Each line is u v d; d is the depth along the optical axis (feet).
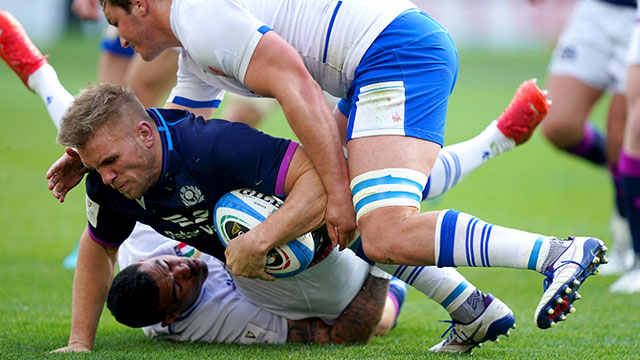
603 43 64.64
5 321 44.06
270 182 32.91
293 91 32.50
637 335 41.14
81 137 31.58
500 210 85.25
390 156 32.78
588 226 75.56
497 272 61.11
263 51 32.99
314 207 32.78
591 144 68.90
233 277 39.09
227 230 33.35
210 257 40.55
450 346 37.09
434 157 33.91
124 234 36.70
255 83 33.40
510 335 41.47
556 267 30.25
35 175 103.04
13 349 36.99
